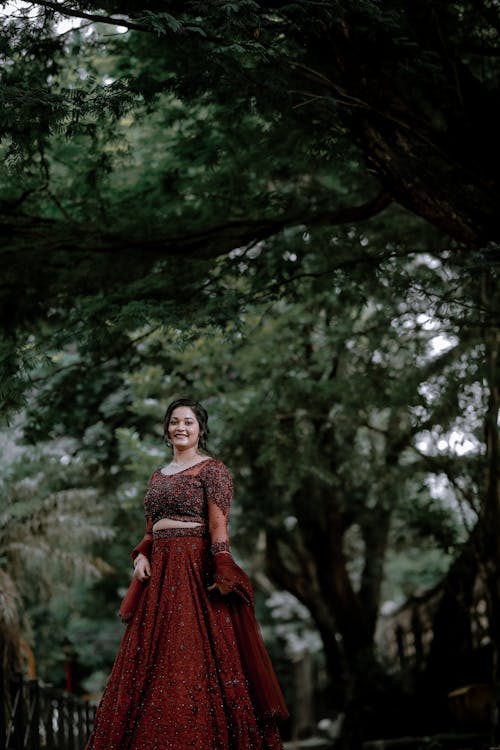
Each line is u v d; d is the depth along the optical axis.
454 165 8.40
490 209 8.36
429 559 22.22
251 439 14.14
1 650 9.21
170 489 5.66
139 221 9.84
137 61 9.41
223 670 5.34
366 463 14.31
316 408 13.46
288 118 9.00
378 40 8.22
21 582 12.26
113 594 20.89
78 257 9.82
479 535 11.94
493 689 11.09
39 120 6.97
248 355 13.62
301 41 8.16
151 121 10.30
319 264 10.87
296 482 13.91
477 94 8.37
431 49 8.31
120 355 10.69
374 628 17.55
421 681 14.44
